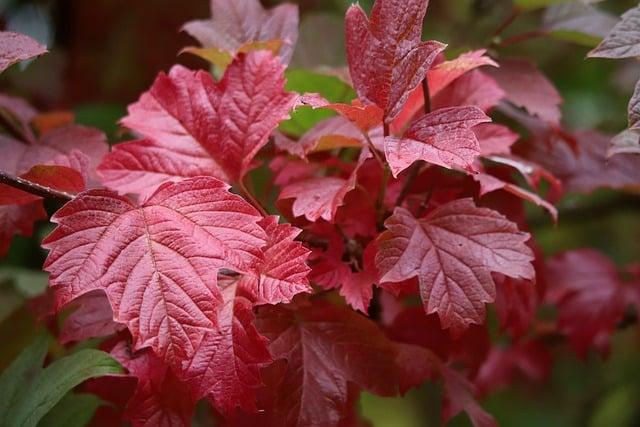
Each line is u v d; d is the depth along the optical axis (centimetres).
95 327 68
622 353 125
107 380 69
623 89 118
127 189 68
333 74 73
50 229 90
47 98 100
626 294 85
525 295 72
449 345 72
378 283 66
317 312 68
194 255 63
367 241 69
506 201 74
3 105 78
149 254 63
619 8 113
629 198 91
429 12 112
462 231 66
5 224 70
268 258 64
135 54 99
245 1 78
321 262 67
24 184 65
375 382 67
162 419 65
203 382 63
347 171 72
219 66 74
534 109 77
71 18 100
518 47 113
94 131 75
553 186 77
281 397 66
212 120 69
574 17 81
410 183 69
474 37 101
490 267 65
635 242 129
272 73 69
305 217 69
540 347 88
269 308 67
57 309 62
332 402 66
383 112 66
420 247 66
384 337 67
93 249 63
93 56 101
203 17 98
